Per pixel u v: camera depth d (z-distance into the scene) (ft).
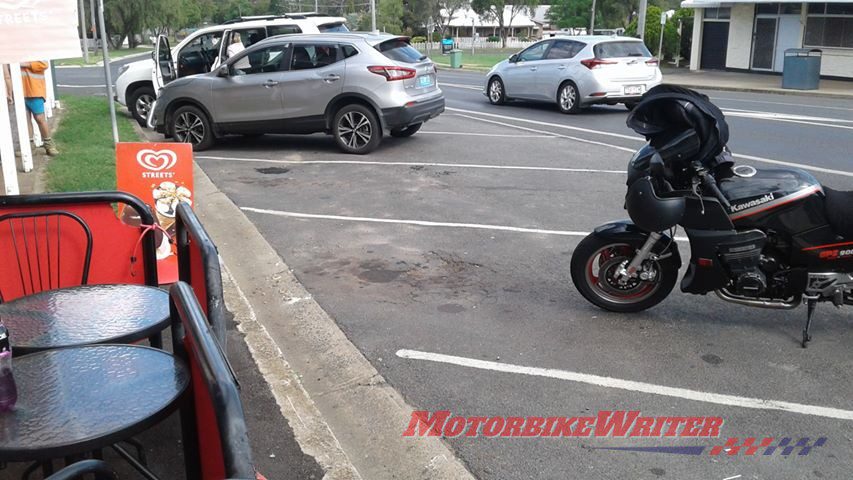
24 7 19.72
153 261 15.71
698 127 16.44
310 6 301.02
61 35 20.48
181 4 228.63
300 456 12.74
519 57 63.31
